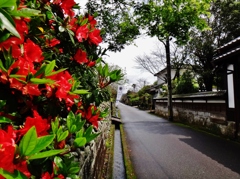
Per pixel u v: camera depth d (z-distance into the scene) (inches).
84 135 52.2
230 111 362.6
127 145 309.0
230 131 361.4
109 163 221.1
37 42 51.1
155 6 490.3
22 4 41.9
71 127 52.0
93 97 71.9
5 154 25.9
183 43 538.0
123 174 195.9
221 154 255.8
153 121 632.4
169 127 489.4
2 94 36.1
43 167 41.4
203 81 815.7
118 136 392.5
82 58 70.9
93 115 72.4
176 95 682.8
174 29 511.8
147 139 352.5
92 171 126.6
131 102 2074.3
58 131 46.6
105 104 359.3
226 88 374.0
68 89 47.1
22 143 27.1
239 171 199.2
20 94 38.2
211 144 308.2
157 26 537.3
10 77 34.3
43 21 54.9
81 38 64.1
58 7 60.5
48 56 51.4
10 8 31.4
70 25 63.2
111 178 180.9
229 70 353.4
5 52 34.4
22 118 43.9
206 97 435.2
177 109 671.8
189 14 492.1
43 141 28.4
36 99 45.6
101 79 77.9
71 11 62.6
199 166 213.9
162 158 242.5
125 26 498.6
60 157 49.2
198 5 484.7
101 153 194.1
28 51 39.1
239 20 740.7
